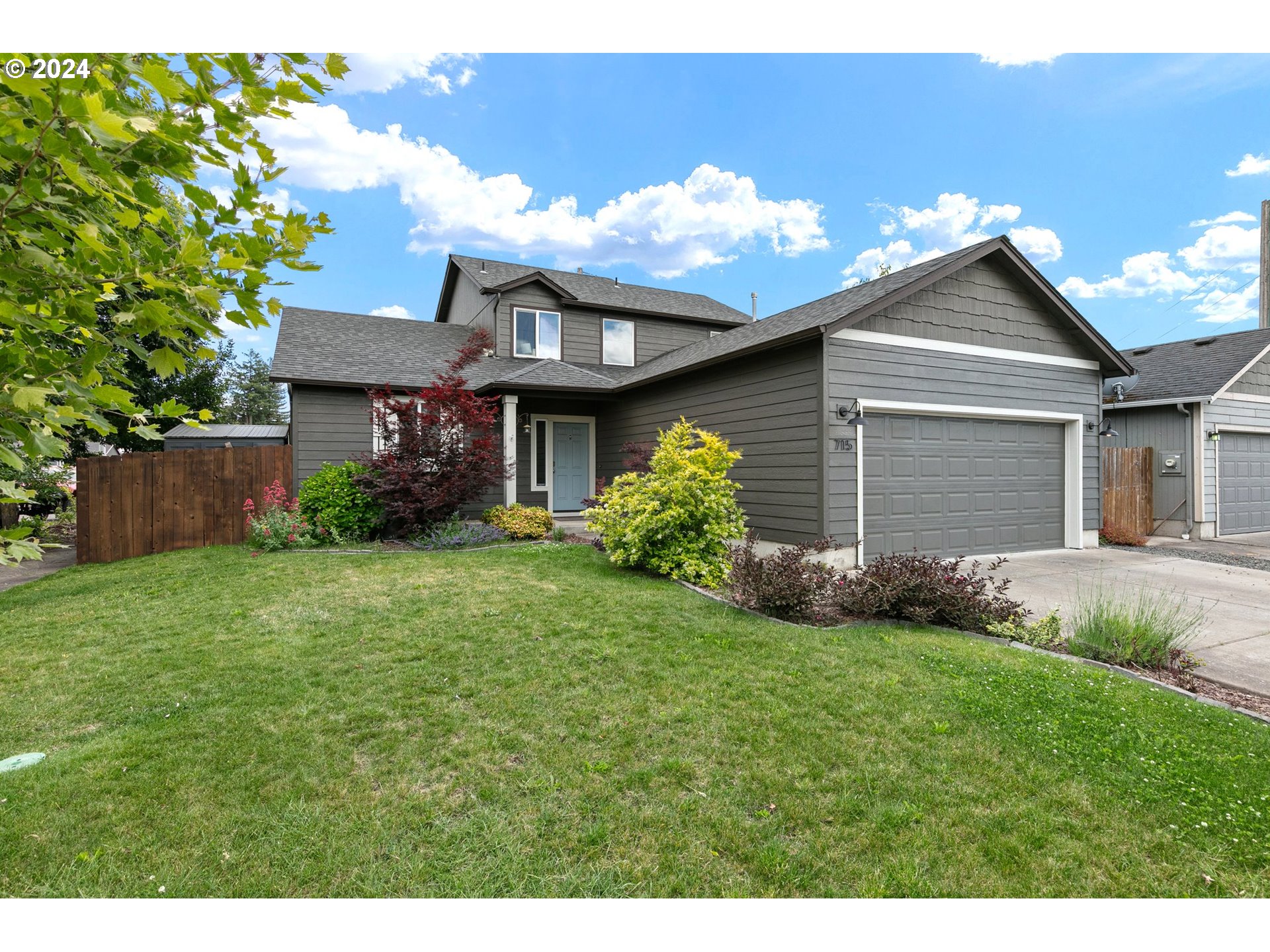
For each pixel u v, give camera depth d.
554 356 14.41
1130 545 10.92
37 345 1.42
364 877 2.21
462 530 9.37
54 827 2.41
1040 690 3.83
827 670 4.12
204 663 4.18
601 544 8.70
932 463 8.95
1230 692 4.14
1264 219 16.52
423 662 4.20
